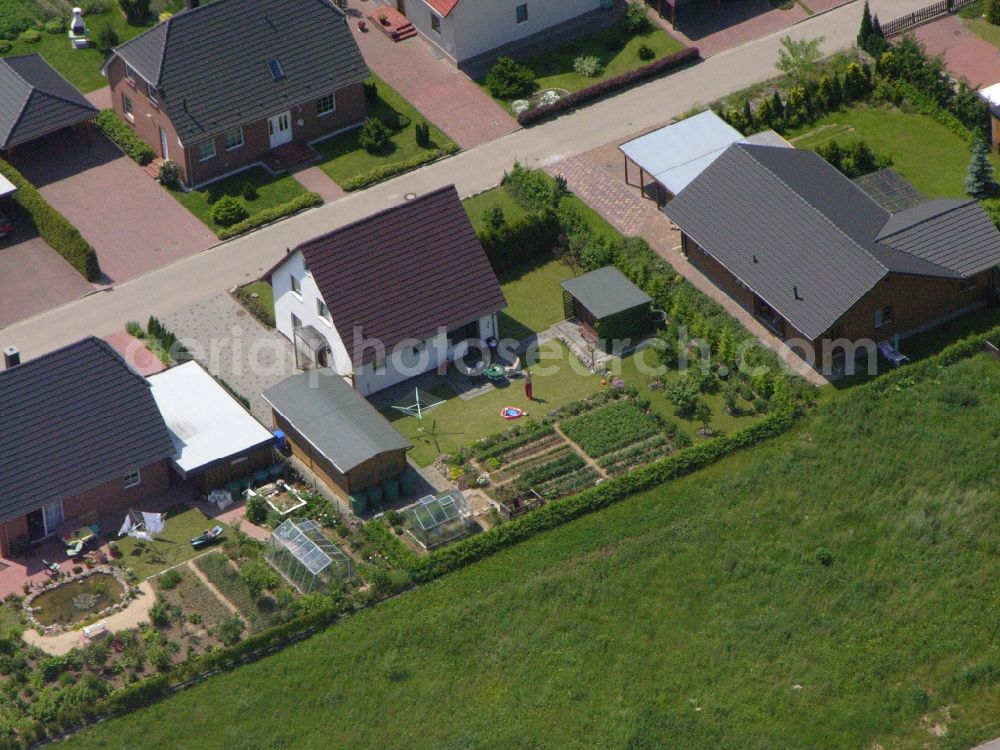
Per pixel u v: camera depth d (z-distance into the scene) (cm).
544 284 9994
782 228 9425
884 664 7669
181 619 7919
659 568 8169
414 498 8631
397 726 7481
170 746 7400
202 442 8694
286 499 8638
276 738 7419
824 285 9138
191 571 8219
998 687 7556
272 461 8831
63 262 10194
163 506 8606
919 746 7344
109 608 8019
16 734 7419
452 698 7594
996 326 9375
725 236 9588
